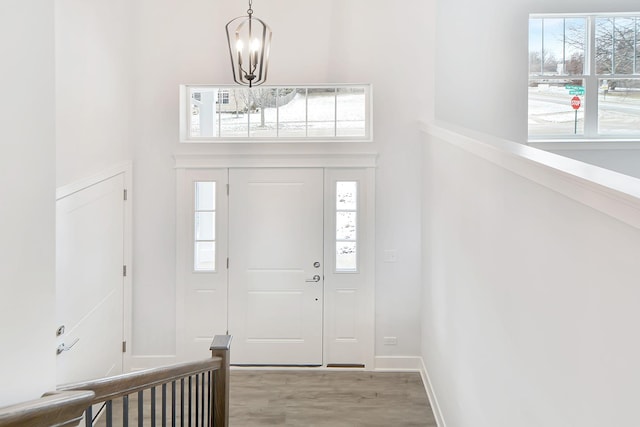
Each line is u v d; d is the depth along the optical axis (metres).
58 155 4.26
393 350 6.48
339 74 6.28
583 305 2.04
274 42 6.26
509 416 2.97
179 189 6.35
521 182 2.74
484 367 3.50
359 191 6.40
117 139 5.78
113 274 5.72
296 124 6.48
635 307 1.66
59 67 4.25
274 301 6.50
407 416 5.46
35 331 1.95
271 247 6.46
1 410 1.41
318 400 5.77
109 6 5.46
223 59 6.24
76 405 1.67
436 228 5.33
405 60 6.26
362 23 6.24
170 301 6.42
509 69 6.49
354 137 6.45
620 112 6.70
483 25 6.47
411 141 6.32
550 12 6.47
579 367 2.07
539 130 6.66
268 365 6.53
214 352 3.67
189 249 6.39
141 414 2.46
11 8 1.77
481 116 6.52
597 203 1.88
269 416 5.44
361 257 6.43
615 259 1.79
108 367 5.61
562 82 6.69
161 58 6.23
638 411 1.65
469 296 3.91
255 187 6.42
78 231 4.71
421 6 6.23
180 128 6.30
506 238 3.00
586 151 6.57
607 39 6.65
